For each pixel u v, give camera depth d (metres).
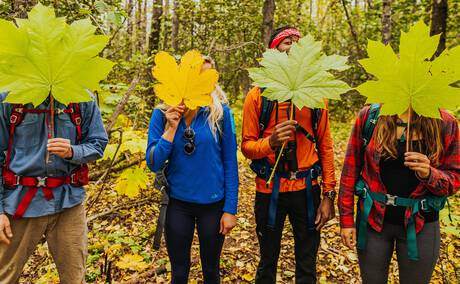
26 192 1.82
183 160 2.11
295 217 2.29
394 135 1.79
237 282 3.08
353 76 11.23
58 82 1.43
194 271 3.14
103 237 3.66
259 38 8.72
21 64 1.39
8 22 1.34
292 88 1.72
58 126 1.87
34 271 2.97
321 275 3.24
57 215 1.95
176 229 2.16
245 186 5.50
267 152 2.08
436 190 1.69
